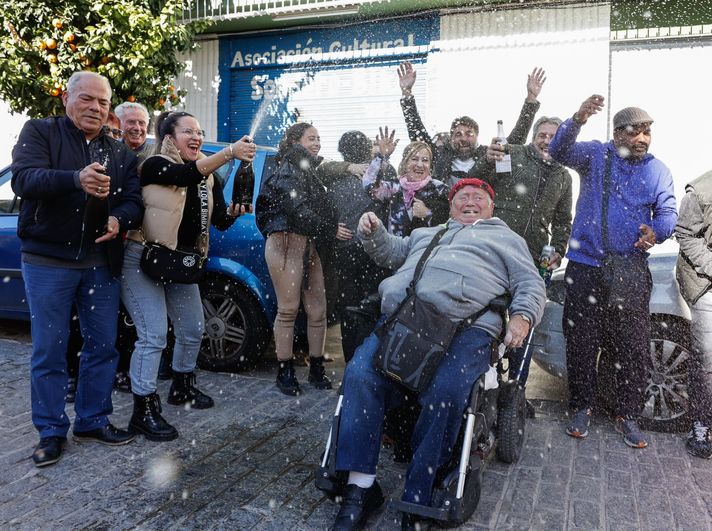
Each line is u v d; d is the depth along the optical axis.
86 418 3.41
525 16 8.52
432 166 4.52
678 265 3.52
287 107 9.94
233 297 4.62
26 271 3.16
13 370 4.69
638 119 3.67
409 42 9.12
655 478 3.13
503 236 3.01
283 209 4.13
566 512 2.79
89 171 2.85
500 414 3.22
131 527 2.60
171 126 3.52
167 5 7.57
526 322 2.75
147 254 3.41
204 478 3.05
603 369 3.95
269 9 9.10
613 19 8.27
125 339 4.30
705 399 3.40
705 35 7.96
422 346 2.60
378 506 2.75
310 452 3.37
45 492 2.88
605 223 3.69
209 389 4.36
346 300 4.38
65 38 7.03
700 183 3.44
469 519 2.71
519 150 4.16
